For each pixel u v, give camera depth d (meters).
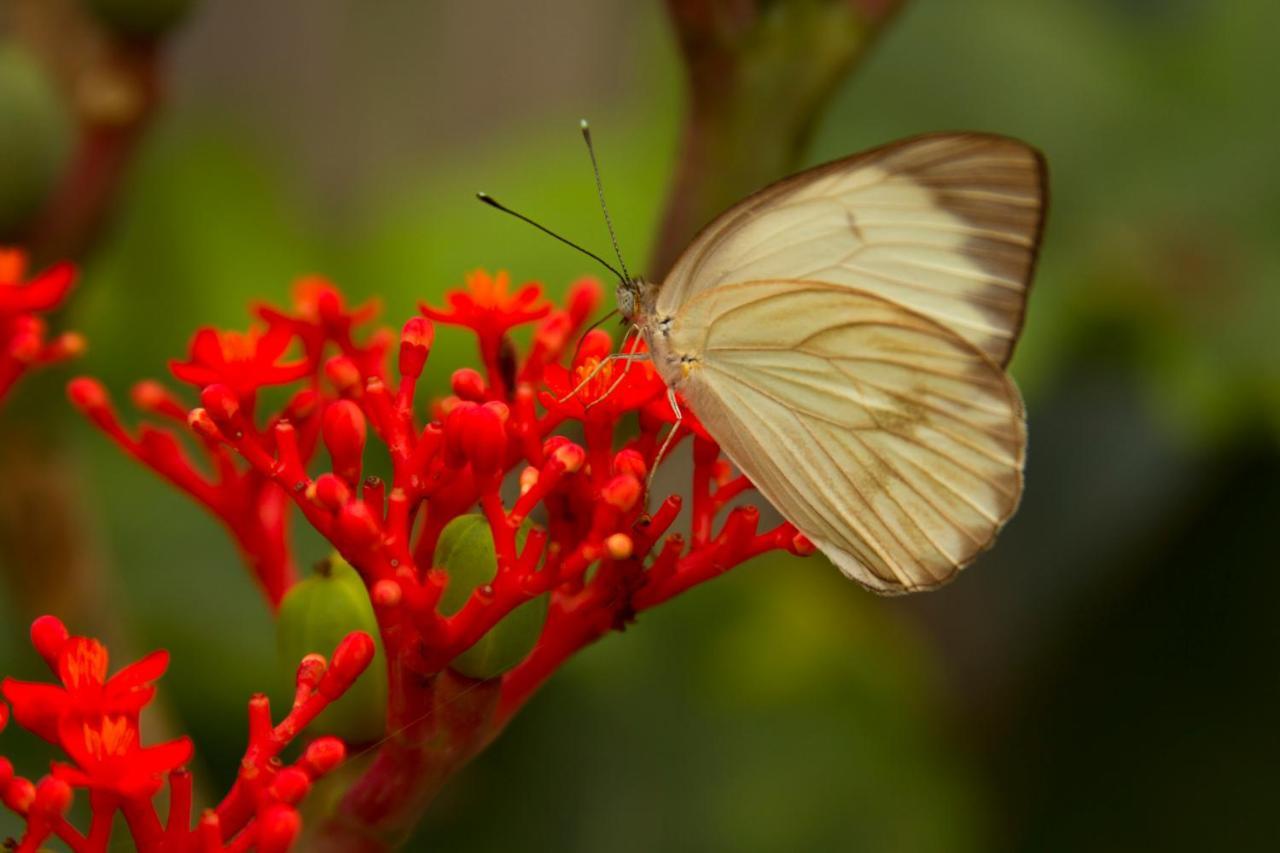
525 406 0.33
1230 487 0.45
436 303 0.46
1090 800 0.45
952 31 0.47
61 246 0.38
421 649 0.33
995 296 0.36
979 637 0.46
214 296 0.47
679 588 0.33
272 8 0.58
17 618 0.40
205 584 0.43
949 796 0.44
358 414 0.33
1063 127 0.47
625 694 0.44
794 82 0.35
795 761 0.44
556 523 0.33
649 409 0.34
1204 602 0.45
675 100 0.48
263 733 0.32
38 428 0.38
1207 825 0.44
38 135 0.38
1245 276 0.45
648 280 0.36
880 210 0.36
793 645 0.45
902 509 0.35
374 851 0.33
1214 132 0.47
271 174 0.51
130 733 0.32
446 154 0.59
